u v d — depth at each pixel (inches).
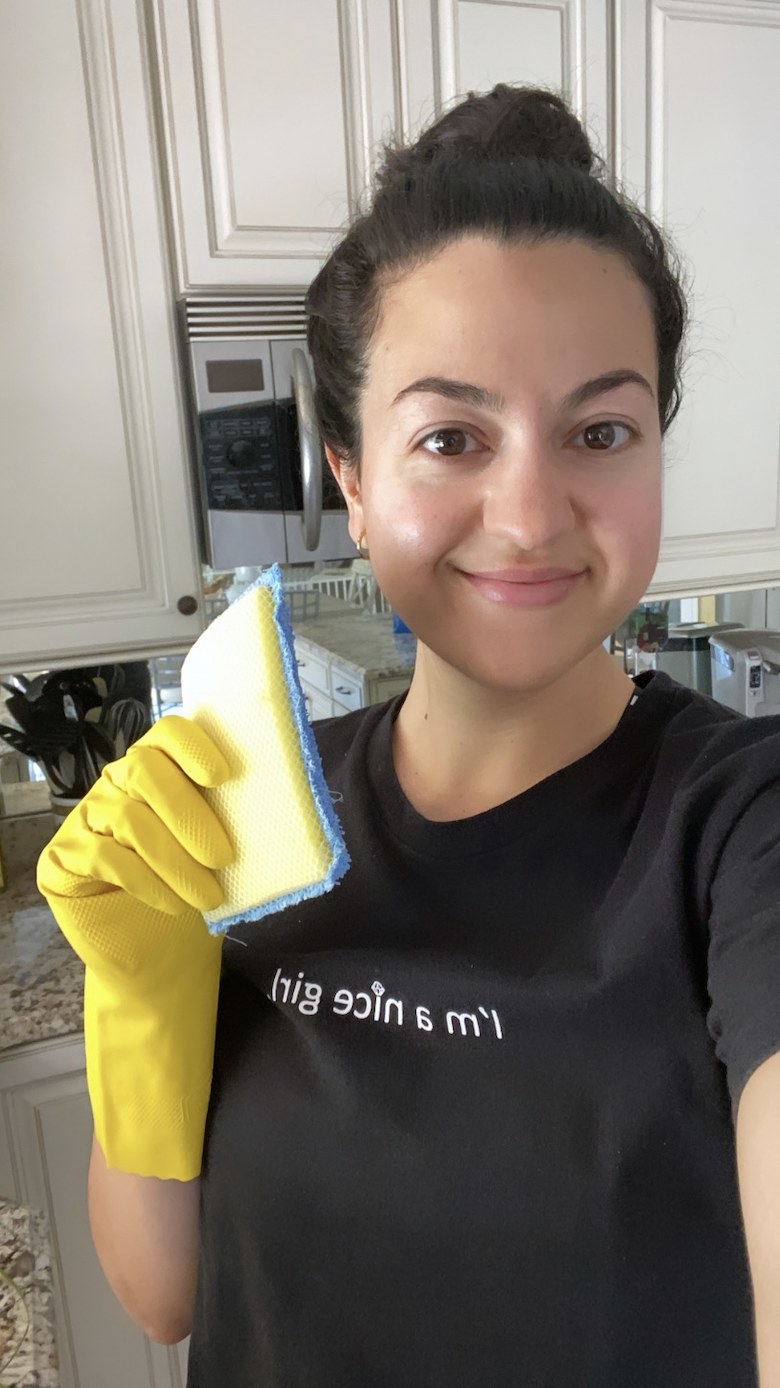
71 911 21.4
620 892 20.1
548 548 18.6
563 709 22.3
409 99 51.9
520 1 53.0
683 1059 18.7
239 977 25.2
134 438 50.8
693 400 61.7
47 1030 46.3
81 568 51.0
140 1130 24.6
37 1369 21.8
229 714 19.1
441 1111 20.6
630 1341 19.1
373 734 27.1
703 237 59.7
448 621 20.3
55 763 64.0
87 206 47.8
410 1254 20.7
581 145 22.6
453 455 19.5
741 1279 18.9
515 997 20.3
